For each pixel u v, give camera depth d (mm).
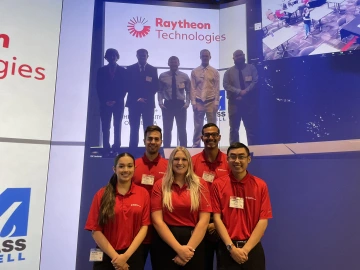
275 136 3133
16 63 2984
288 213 2963
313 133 2965
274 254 2955
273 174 3086
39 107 3033
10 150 2869
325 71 2988
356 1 2934
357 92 2830
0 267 2732
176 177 2209
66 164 3068
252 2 3439
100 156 3180
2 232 2768
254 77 3326
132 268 2053
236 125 3340
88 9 3361
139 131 3303
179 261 1981
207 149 2527
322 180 2871
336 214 2777
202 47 3549
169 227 2098
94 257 2055
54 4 3229
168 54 3486
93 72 3285
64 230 2973
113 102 3289
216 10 3635
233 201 2125
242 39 3447
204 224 2074
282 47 3223
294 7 3211
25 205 2871
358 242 2672
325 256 2768
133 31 3453
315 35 3080
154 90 3398
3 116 2879
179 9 3582
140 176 2484
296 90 3098
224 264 2062
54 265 2902
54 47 3176
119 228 2064
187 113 3418
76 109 3180
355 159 2773
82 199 3068
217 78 3500
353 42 2895
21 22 3051
